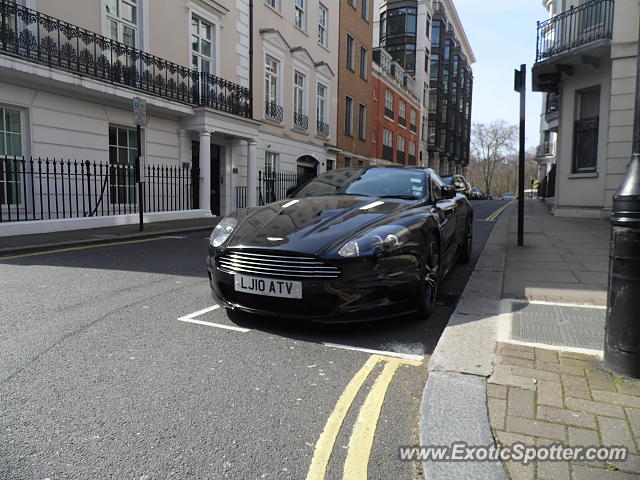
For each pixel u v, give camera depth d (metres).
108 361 3.16
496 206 23.17
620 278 2.74
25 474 1.99
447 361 3.02
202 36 15.29
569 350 3.18
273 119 18.81
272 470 2.05
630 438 2.16
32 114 10.41
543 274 5.63
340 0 24.50
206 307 4.43
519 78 7.51
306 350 3.41
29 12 9.87
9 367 3.04
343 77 25.31
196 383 2.86
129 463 2.07
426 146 47.09
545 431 2.23
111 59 11.70
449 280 5.86
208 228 11.88
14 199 10.40
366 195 5.00
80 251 7.83
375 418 2.50
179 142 14.45
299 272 3.52
